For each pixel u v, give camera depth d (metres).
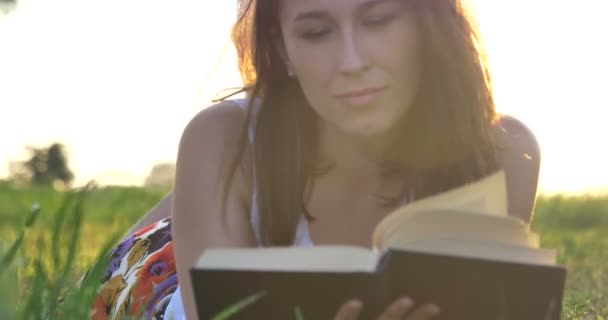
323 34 2.45
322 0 2.40
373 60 2.43
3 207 9.36
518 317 2.13
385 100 2.47
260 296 2.11
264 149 2.83
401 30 2.47
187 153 2.83
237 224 2.81
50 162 17.66
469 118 2.70
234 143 2.85
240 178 2.85
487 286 2.10
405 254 2.05
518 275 2.10
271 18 2.74
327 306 2.08
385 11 2.43
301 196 2.84
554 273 2.11
